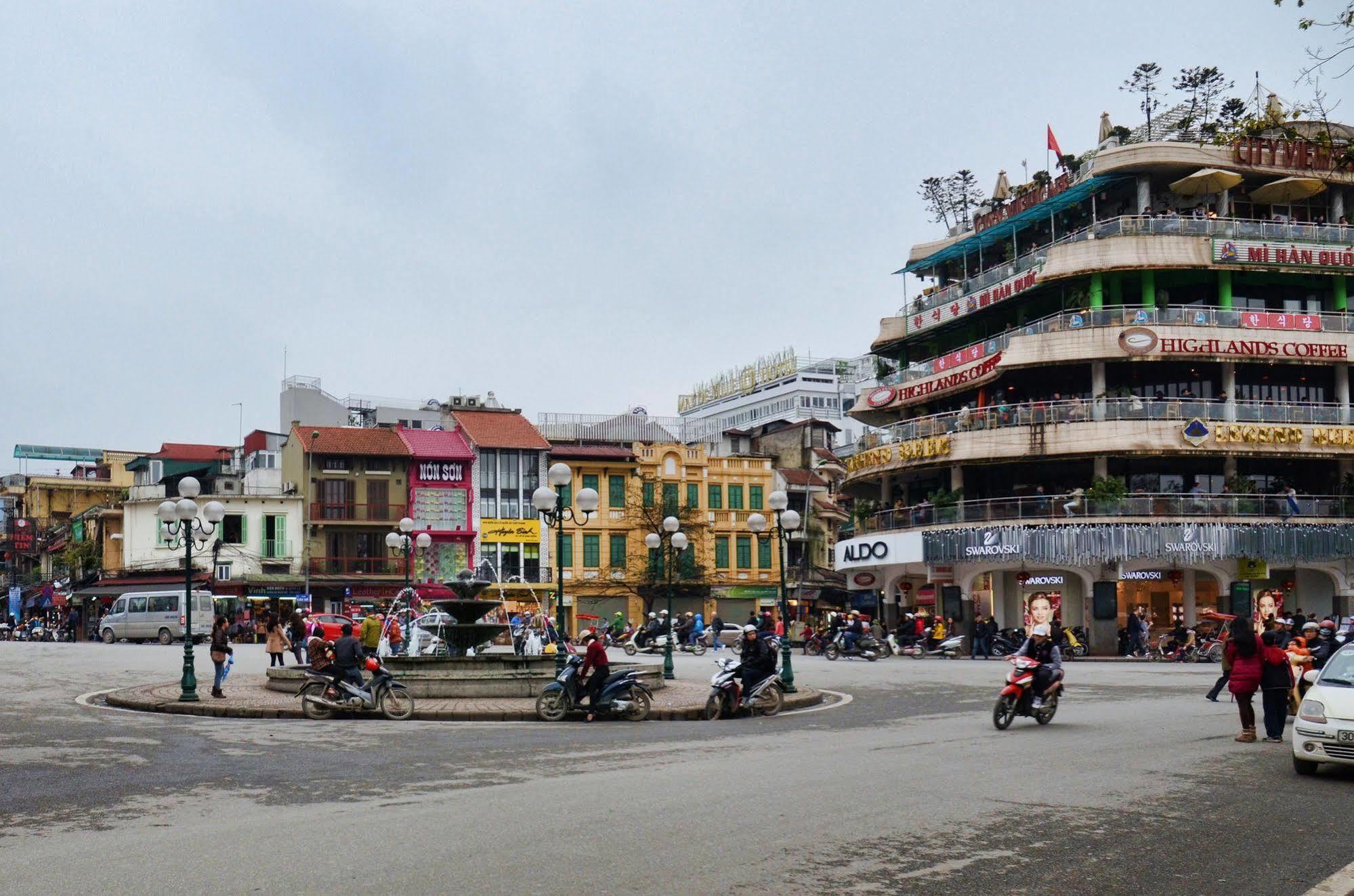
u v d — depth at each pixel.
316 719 21.42
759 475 77.00
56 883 8.24
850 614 44.72
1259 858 9.31
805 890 8.23
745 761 14.75
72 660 37.81
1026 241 56.69
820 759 14.93
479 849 9.30
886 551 54.31
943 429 53.62
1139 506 47.53
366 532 68.62
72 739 17.42
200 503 65.56
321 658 21.77
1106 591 48.12
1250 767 14.15
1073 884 8.48
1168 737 17.53
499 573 67.56
